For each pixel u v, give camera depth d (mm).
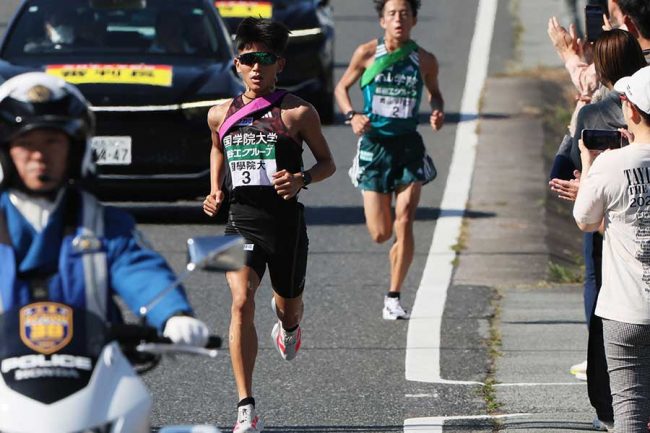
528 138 67750
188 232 50094
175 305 17172
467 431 28906
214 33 53344
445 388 32312
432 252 47875
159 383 32688
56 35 52656
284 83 69312
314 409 30781
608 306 23719
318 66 69438
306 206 55438
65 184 17547
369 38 91250
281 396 31812
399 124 39562
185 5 54156
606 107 26734
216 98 49312
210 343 17547
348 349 35875
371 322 38750
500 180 59500
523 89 78812
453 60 86750
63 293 17094
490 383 32719
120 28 52938
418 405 31000
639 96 23219
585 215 23609
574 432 28469
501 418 29719
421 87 39938
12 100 16906
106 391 16109
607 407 26875
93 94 48719
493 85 80125
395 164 39625
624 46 26438
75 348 16516
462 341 36750
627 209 23328
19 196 17391
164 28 52906
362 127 39188
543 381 32750
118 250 17516
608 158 23453
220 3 70375
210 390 32250
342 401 31391
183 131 48844
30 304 16875
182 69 50469
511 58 87375
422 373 33625
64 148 17172
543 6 102500
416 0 40125
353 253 47531
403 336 37312
